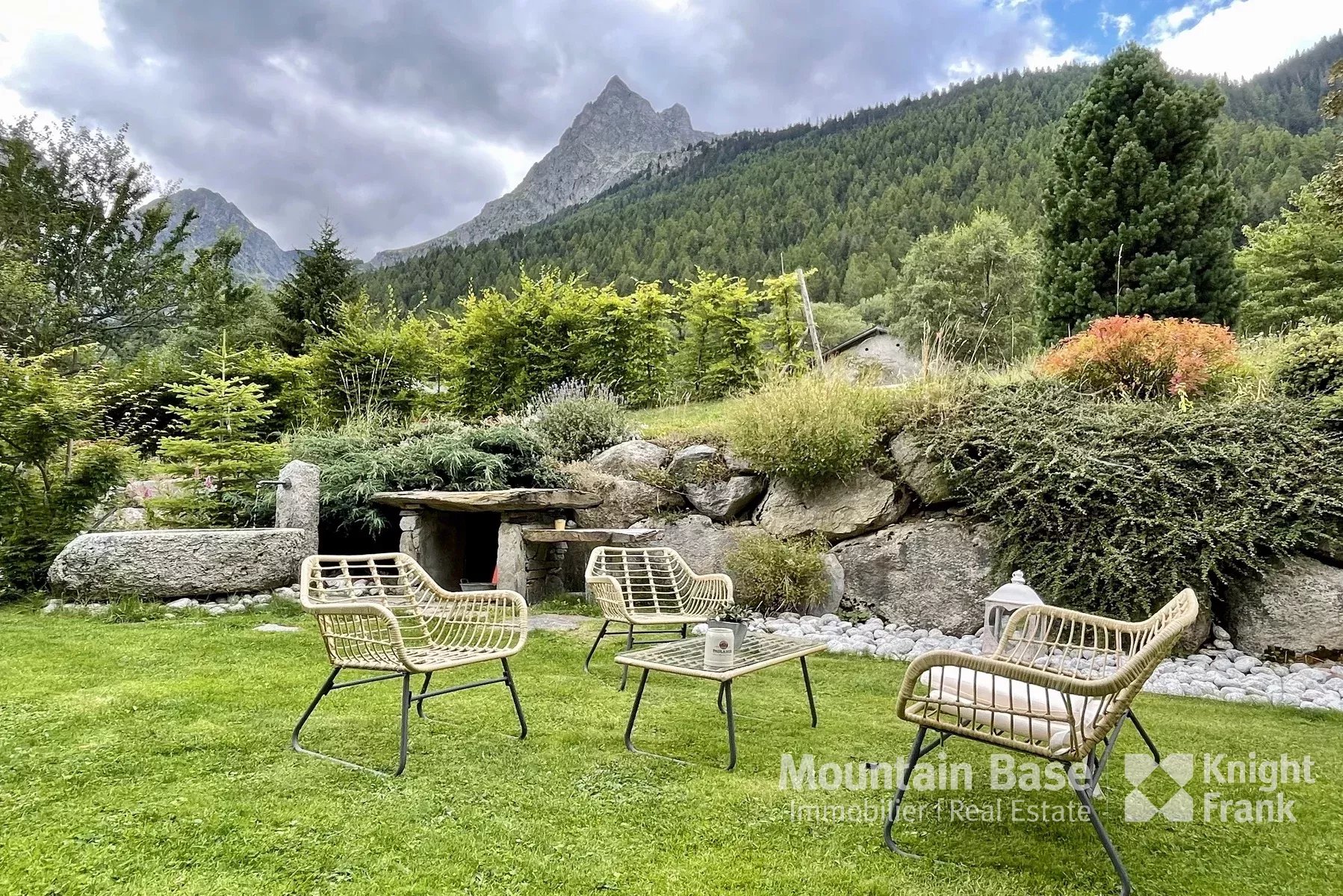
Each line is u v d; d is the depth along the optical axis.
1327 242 14.41
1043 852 2.04
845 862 1.94
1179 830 2.20
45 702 2.98
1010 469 5.07
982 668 1.94
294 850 1.91
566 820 2.14
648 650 2.94
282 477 6.04
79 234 21.03
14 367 5.28
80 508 5.65
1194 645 4.49
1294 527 4.42
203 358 13.90
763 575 5.44
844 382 6.19
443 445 6.66
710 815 2.21
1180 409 5.38
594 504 6.36
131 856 1.84
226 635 4.34
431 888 1.75
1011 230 22.78
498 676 3.76
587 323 12.07
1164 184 9.28
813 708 3.08
